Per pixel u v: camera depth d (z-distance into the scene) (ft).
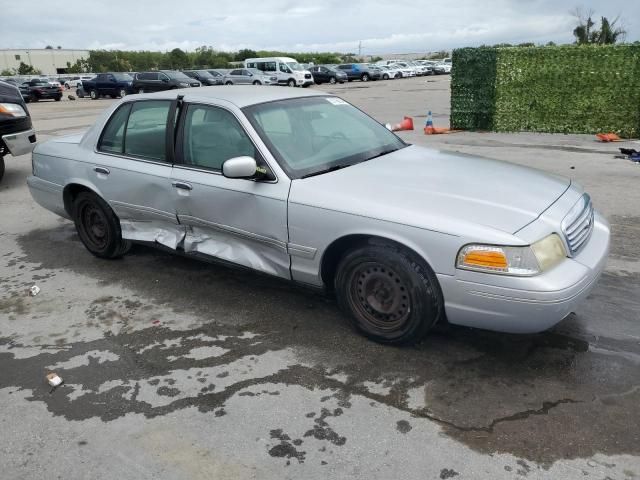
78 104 96.07
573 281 9.50
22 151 26.94
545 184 11.64
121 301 14.06
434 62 182.39
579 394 9.56
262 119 12.71
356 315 11.53
